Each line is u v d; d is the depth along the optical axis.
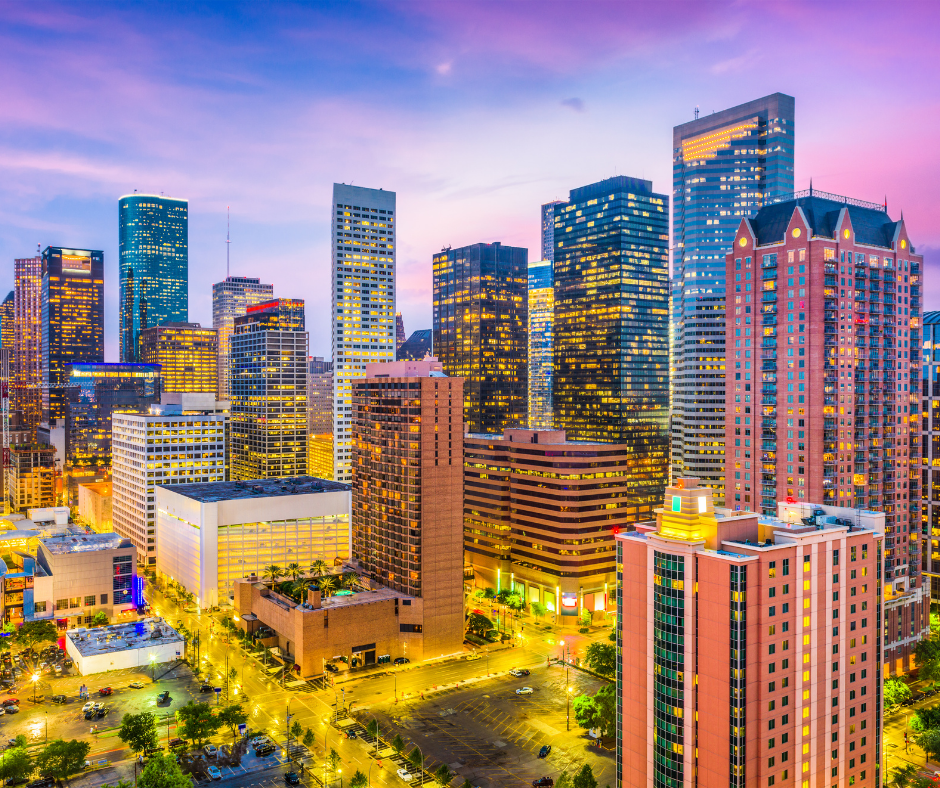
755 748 128.75
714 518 136.25
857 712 146.50
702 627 131.75
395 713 191.50
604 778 156.75
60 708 192.50
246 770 160.12
